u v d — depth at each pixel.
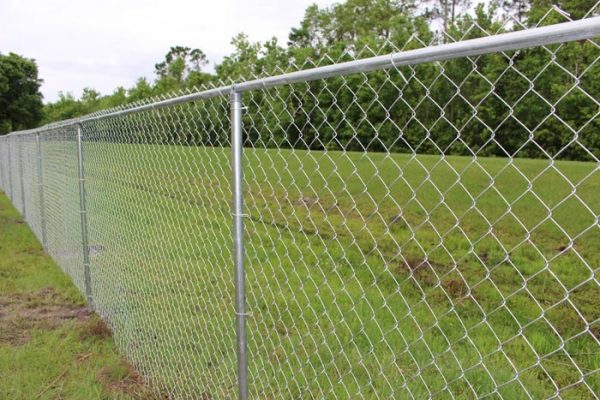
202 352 3.01
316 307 4.02
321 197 7.02
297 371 2.90
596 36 0.84
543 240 5.78
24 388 3.01
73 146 4.74
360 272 5.07
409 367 2.94
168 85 52.34
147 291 3.50
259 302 4.03
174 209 3.68
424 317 3.82
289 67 1.72
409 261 5.47
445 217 6.78
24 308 4.51
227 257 4.84
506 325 3.73
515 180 7.17
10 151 10.76
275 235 5.93
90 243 4.53
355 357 3.10
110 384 3.13
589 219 5.98
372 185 7.80
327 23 48.19
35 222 7.57
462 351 3.15
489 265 5.24
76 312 4.42
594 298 4.23
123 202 3.64
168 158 3.18
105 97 65.94
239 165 1.87
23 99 51.97
